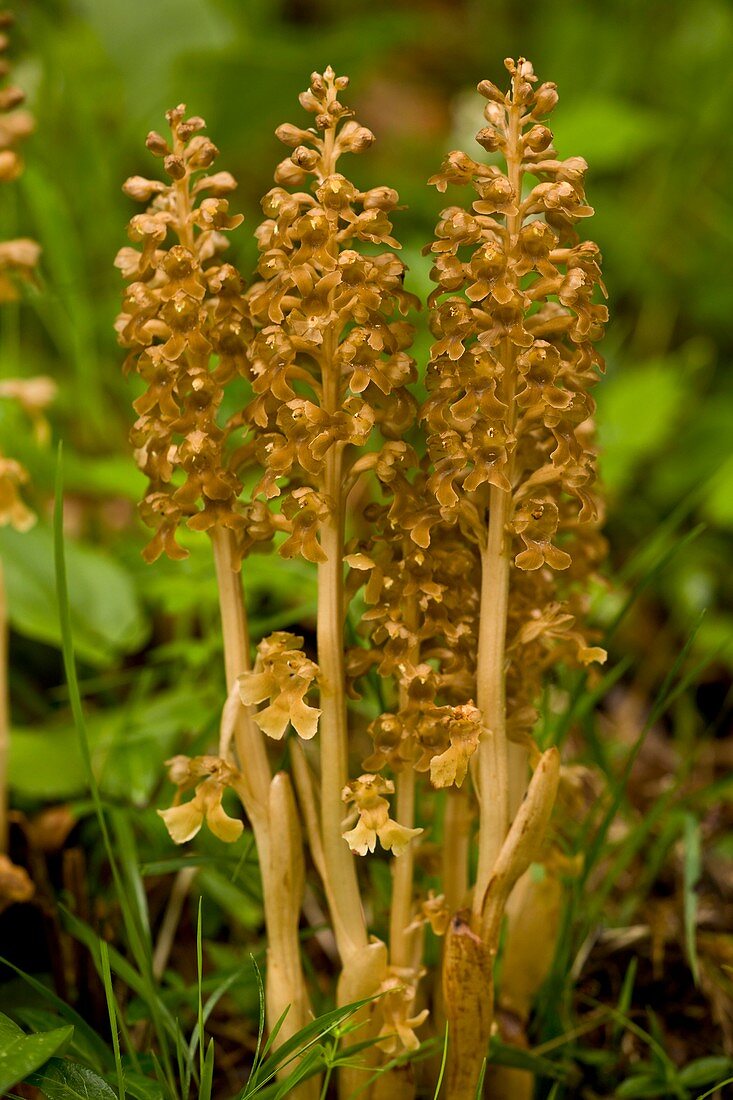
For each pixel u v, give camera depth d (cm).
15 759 80
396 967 66
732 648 108
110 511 105
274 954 65
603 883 73
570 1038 71
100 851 77
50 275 110
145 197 64
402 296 63
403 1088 66
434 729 64
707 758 95
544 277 62
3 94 70
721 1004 75
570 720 71
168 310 62
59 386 109
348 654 65
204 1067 64
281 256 62
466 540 66
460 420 62
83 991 73
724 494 115
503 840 64
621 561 120
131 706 81
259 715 63
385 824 63
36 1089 69
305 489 63
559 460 62
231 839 64
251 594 89
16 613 85
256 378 62
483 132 62
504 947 71
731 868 82
